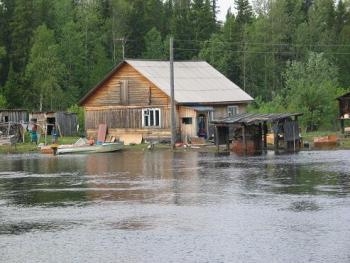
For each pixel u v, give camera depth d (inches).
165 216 1235.9
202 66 3368.6
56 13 5531.5
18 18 5002.5
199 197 1435.8
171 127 2768.2
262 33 5265.8
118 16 5639.8
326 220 1154.7
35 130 3221.0
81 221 1213.7
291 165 1993.1
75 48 5147.6
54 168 2151.8
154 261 938.1
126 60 3075.8
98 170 2043.6
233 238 1048.8
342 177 1679.4
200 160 2260.1
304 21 5748.0
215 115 3024.1
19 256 983.6
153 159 2362.2
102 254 981.2
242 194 1454.2
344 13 5802.2
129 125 3090.6
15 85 4544.8
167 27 6038.4
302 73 4367.6
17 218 1256.2
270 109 3363.7
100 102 3189.0
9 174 2000.5
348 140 2832.2
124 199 1443.2
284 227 1111.0
